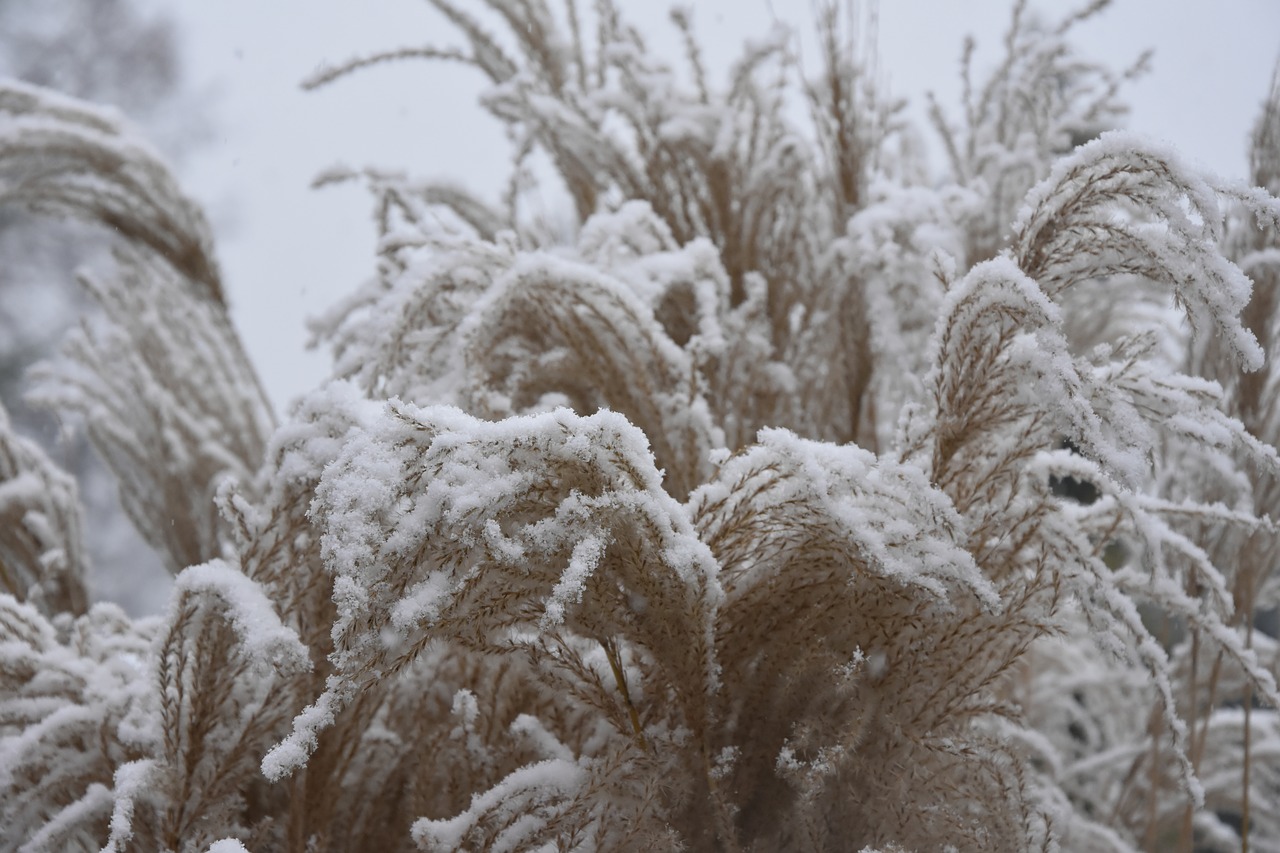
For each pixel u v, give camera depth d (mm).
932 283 1305
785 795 1104
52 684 1182
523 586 1030
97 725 1154
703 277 1317
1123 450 1072
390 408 1020
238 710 1127
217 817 1119
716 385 1347
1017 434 1127
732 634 1090
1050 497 1120
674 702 1096
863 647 1089
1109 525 1166
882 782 1083
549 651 1062
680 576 1029
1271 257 1343
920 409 1194
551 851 1057
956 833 1076
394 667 1012
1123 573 1181
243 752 1109
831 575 1078
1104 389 1078
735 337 1338
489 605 1027
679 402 1224
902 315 1349
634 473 1026
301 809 1127
